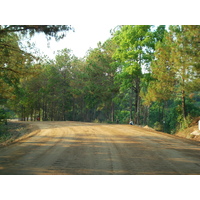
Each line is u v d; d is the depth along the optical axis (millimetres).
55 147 10766
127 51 27578
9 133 22672
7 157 8391
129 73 26688
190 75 17828
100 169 6730
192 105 31297
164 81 23656
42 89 51719
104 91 43188
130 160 8008
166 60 22750
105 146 11094
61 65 52938
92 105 47281
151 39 25625
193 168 6977
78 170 6594
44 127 23531
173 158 8430
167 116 46625
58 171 6449
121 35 28516
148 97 26328
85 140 13258
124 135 15867
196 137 19672
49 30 10430
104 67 43719
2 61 14625
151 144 11945
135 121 31141
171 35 21484
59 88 53562
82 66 52188
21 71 15008
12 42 13844
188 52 14797
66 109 61531
